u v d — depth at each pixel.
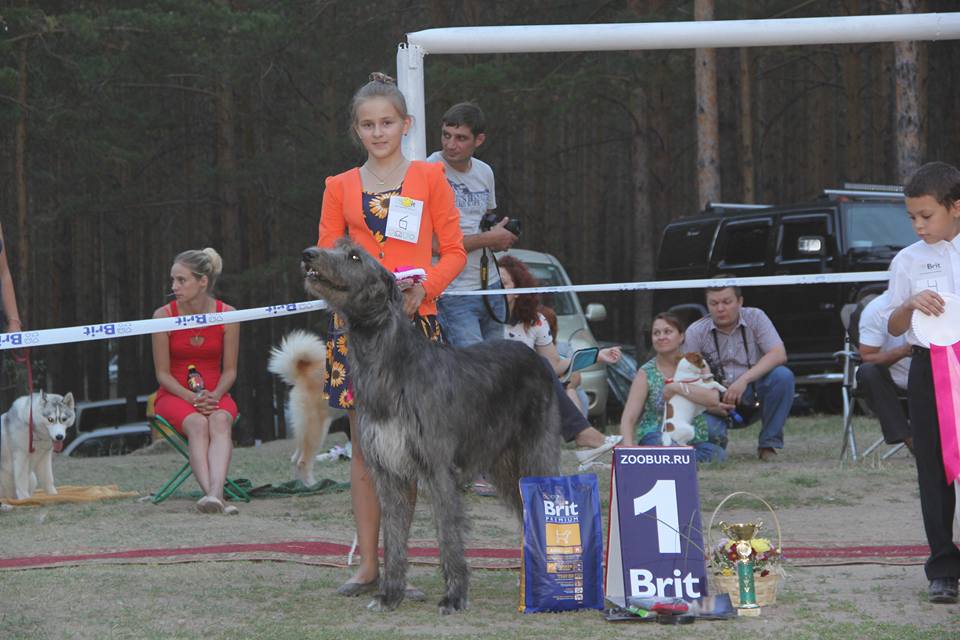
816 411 18.30
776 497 9.29
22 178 26.88
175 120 33.59
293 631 5.21
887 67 31.62
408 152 8.13
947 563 5.73
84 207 30.50
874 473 10.48
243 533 8.00
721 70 41.22
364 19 32.56
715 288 11.98
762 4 32.09
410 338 5.46
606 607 5.65
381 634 5.14
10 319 8.80
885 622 5.32
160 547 7.46
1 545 7.75
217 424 9.58
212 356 9.91
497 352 6.00
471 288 9.20
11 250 33.91
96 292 42.50
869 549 7.05
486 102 27.95
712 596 5.64
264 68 30.50
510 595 6.03
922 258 5.89
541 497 5.72
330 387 6.12
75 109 27.89
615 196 47.88
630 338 45.53
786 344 17.23
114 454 23.50
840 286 16.52
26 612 5.65
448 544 5.58
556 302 16.66
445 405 5.47
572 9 33.59
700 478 10.41
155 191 32.88
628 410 11.35
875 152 36.81
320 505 9.49
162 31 25.59
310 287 5.27
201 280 9.86
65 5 28.25
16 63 26.30
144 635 5.18
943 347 5.60
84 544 7.67
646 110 31.88
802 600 5.80
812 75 43.75
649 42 8.31
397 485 5.63
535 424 6.16
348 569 6.71
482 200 9.54
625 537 5.71
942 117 37.03
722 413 11.61
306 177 30.36
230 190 30.02
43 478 10.65
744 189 32.34
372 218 6.09
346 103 33.50
